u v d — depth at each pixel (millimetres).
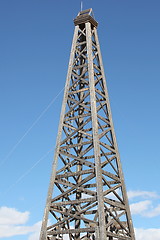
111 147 21297
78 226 20484
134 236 18750
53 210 19297
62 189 20422
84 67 24891
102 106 22312
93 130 20234
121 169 20656
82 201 18406
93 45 24844
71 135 21281
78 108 23750
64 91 23359
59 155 21047
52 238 18594
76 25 25688
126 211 19406
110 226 18766
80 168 22391
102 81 23750
